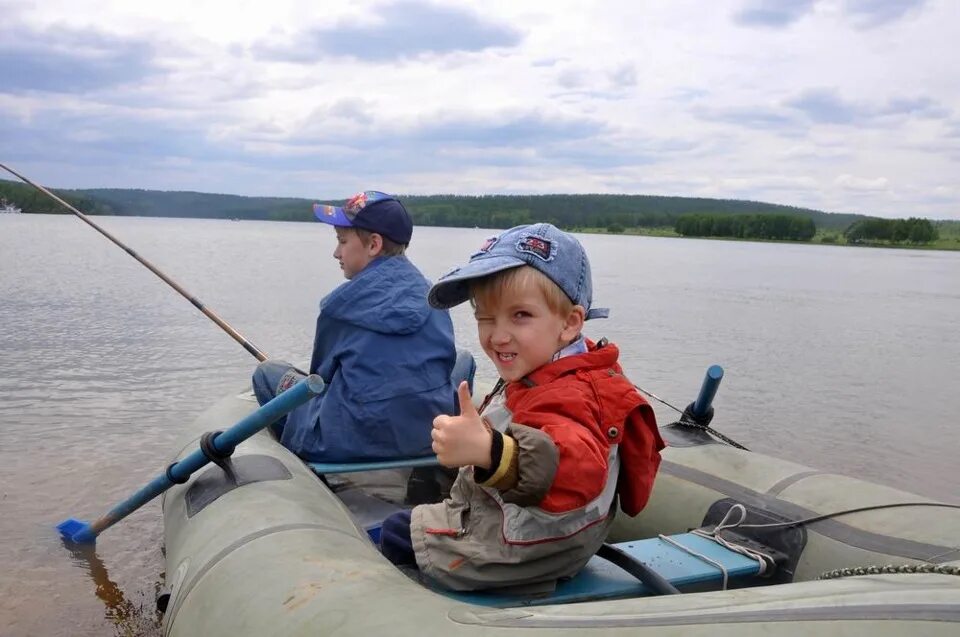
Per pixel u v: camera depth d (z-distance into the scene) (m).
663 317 12.30
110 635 2.86
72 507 3.93
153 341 8.53
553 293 1.82
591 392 1.80
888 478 4.96
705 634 1.35
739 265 29.62
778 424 6.13
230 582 2.06
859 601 1.31
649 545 2.46
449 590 1.96
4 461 4.54
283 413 2.52
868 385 7.64
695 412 3.55
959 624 1.20
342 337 3.07
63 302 11.43
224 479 2.65
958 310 15.39
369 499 3.11
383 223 3.23
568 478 1.63
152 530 3.72
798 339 10.52
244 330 9.41
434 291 1.96
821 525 2.62
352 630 1.67
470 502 1.97
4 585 3.19
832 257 42.06
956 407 6.81
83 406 5.77
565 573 1.93
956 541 2.36
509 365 1.87
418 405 3.01
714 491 3.03
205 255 24.30
